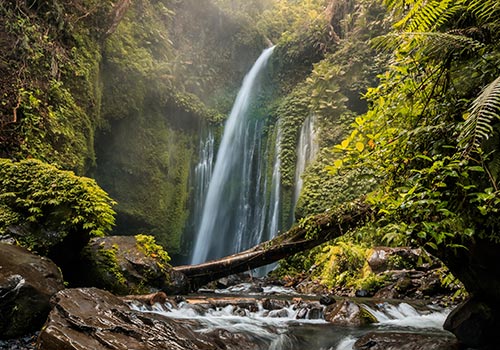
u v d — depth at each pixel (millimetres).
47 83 8539
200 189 15836
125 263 6828
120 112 12773
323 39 16703
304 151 14500
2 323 4008
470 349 3570
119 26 13133
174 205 14852
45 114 8195
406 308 6348
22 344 3971
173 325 4109
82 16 10250
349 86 14289
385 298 7598
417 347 3850
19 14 8414
